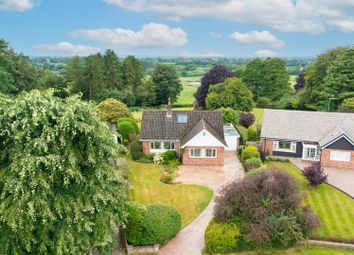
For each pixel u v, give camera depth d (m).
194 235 27.03
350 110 58.03
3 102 17.86
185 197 34.19
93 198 18.30
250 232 24.08
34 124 16.45
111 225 20.03
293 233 23.81
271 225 23.98
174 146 46.47
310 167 36.59
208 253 24.61
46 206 16.88
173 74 106.38
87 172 18.84
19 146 16.98
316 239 25.73
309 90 79.00
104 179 19.27
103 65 99.38
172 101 106.81
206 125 45.00
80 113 18.72
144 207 25.09
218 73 89.62
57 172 17.47
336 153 42.50
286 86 97.06
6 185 16.39
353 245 25.12
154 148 46.50
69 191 18.59
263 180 26.05
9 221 16.11
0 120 17.16
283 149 46.78
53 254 18.55
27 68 82.50
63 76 110.12
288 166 43.34
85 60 103.25
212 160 43.44
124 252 24.41
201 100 90.69
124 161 39.59
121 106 60.72
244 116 62.25
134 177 39.56
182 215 30.47
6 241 17.41
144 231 24.05
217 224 25.34
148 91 104.56
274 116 48.53
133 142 47.75
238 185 26.20
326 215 30.03
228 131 51.44
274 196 25.22
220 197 26.73
